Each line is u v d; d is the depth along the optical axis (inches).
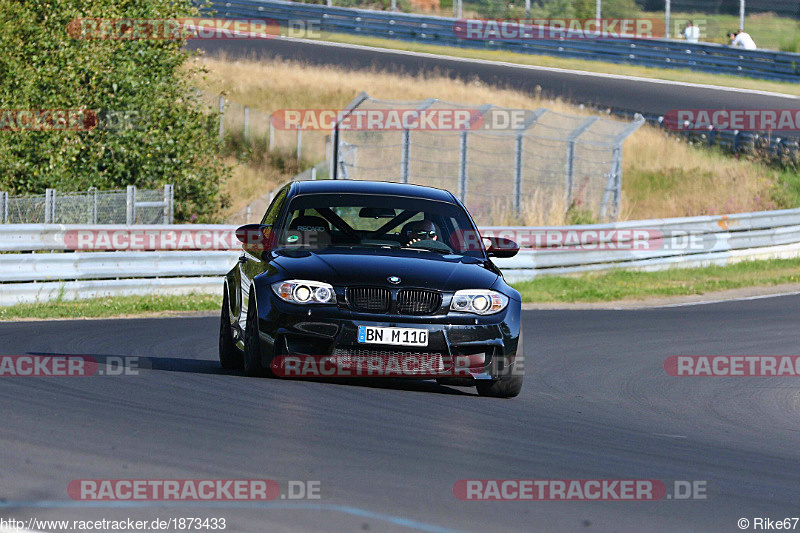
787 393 1489.9
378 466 816.9
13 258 2130.9
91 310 2060.8
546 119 4896.7
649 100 5551.2
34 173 2957.7
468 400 1200.2
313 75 5477.4
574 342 1894.7
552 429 1050.1
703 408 1318.9
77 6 3088.1
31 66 2999.5
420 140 4542.3
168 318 2023.9
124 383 1161.4
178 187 3314.5
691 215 4480.8
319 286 1165.1
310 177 4397.1
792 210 3858.3
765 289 3110.2
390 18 6752.0
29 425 901.8
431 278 1185.4
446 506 711.7
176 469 772.0
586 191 4148.6
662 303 2738.7
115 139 3157.0
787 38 7012.8
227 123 4704.7
